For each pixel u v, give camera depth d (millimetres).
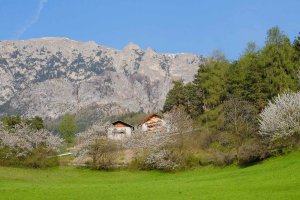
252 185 44969
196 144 88250
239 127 77875
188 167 80062
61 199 41688
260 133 70500
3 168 81125
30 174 75188
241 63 109500
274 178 47781
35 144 91312
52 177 73500
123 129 127375
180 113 91562
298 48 102750
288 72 95625
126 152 98812
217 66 112188
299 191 38625
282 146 70000
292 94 72750
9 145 87188
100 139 88438
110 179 73750
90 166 87250
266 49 99438
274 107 70375
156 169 83250
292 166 53938
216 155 75812
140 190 46938
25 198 42406
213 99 106938
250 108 85125
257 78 96062
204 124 103250
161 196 41719
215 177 59750
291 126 67375
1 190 47781
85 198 42062
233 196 39062
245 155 70375
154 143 83438
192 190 44938
